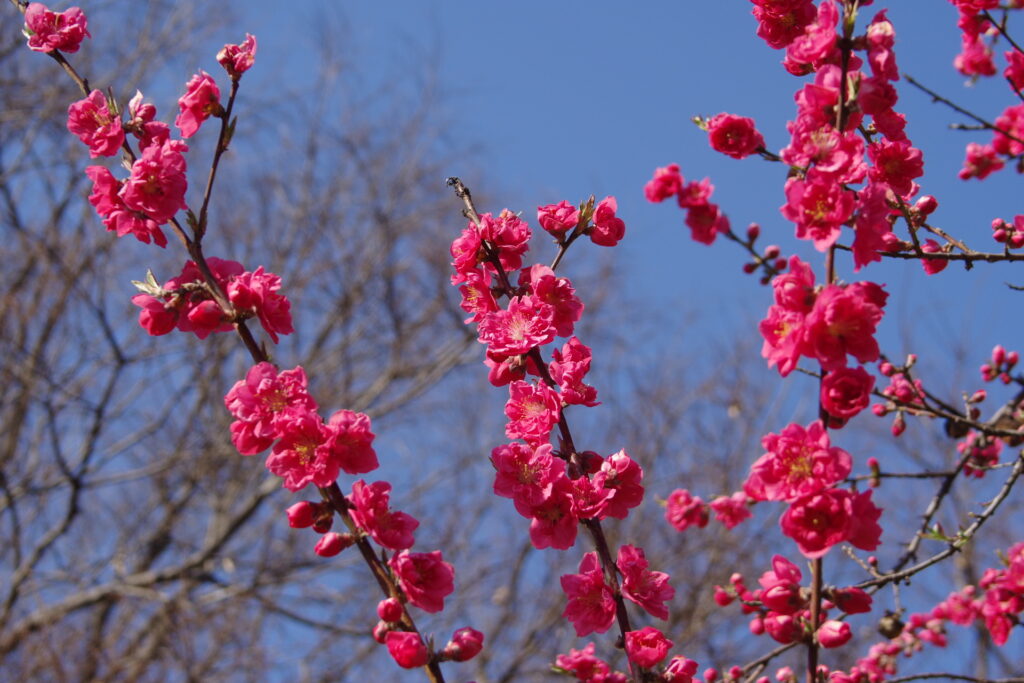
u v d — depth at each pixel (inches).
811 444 101.1
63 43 135.5
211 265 125.3
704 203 124.3
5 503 426.9
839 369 102.7
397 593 107.8
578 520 122.4
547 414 125.2
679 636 436.8
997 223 173.2
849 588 108.7
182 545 497.0
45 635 374.0
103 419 447.2
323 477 107.1
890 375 202.8
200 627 417.1
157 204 121.9
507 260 136.0
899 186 144.7
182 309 120.8
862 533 100.2
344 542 109.3
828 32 118.9
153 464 485.4
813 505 99.1
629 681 125.6
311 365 553.6
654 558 466.3
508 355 129.1
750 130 124.8
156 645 428.5
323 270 546.9
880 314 101.6
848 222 111.5
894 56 117.3
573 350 130.2
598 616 121.3
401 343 553.3
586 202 134.9
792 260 106.7
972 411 206.5
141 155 130.6
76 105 129.3
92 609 488.4
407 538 108.8
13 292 444.8
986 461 203.8
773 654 179.3
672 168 125.1
